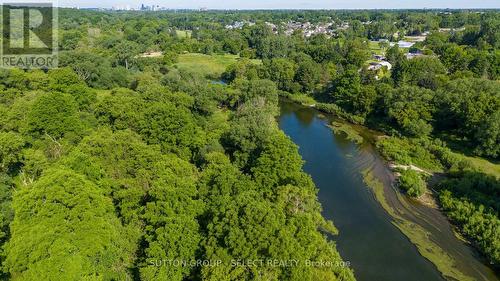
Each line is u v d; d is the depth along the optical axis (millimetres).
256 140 70250
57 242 31953
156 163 47875
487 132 80000
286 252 35062
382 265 52250
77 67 125188
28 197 33688
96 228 34938
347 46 192500
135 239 40219
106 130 59188
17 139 55188
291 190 49125
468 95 91500
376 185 74000
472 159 82562
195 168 58469
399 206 66688
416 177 73562
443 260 53219
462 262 52719
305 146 94688
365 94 110875
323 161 85750
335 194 70812
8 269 33125
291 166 56812
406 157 83812
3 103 79938
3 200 47188
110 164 47938
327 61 174125
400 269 51562
